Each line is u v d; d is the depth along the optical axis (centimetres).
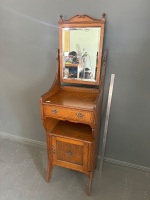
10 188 149
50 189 150
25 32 159
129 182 159
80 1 135
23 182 156
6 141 212
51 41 155
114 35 136
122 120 160
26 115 197
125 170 173
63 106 122
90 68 143
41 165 176
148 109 149
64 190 149
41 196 143
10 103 198
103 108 161
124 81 147
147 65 137
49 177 156
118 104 156
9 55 174
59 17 145
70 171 170
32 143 207
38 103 185
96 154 163
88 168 142
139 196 145
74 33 137
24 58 170
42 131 198
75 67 146
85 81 146
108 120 163
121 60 141
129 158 172
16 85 186
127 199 142
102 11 132
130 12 127
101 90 134
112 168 175
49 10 145
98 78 142
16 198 140
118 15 130
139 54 136
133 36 132
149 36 129
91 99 136
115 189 151
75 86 156
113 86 151
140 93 146
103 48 141
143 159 168
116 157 177
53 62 162
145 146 163
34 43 161
